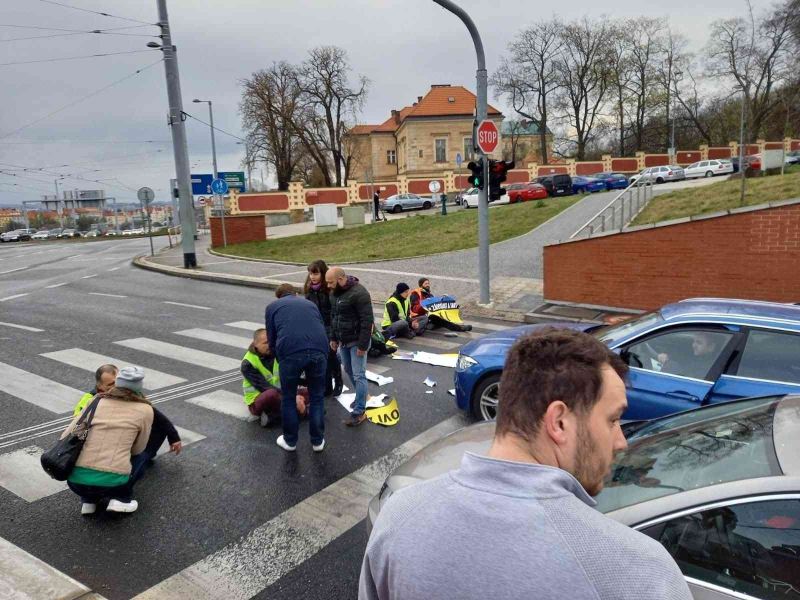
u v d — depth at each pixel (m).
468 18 11.63
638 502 2.36
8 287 17.78
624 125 65.88
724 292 10.57
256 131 53.59
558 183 39.66
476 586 1.06
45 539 4.18
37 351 9.45
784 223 9.90
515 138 70.25
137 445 4.60
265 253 24.92
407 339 10.23
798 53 41.81
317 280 7.09
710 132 62.59
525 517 1.10
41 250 37.72
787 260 9.97
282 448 5.69
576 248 11.97
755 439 2.46
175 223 52.66
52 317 12.38
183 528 4.30
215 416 6.58
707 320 4.68
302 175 64.38
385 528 1.25
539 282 14.80
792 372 4.30
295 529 4.27
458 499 1.18
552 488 1.14
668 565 1.08
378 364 8.66
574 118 65.56
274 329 5.44
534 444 1.28
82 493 4.39
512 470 1.19
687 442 2.65
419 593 1.10
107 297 15.08
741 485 2.16
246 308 13.25
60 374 8.19
